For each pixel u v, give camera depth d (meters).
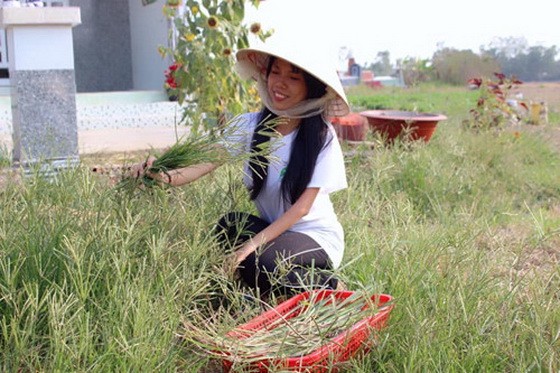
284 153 3.38
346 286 3.50
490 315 3.00
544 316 2.98
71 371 2.31
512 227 5.07
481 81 9.03
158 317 2.59
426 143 7.03
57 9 5.77
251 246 3.22
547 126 10.61
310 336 2.75
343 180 3.39
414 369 2.63
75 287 2.65
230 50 5.96
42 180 3.81
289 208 3.38
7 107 9.20
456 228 4.16
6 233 2.96
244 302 3.10
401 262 3.44
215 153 3.42
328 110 3.40
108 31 11.73
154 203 3.46
